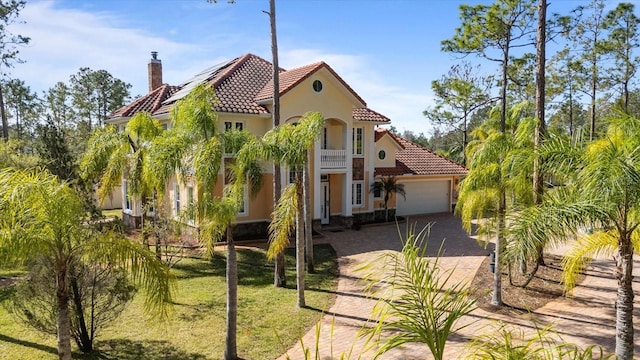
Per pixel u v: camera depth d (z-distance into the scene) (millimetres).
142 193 17578
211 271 17344
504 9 21641
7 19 31047
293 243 22125
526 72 25531
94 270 10086
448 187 32781
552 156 8414
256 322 12023
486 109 42062
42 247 6609
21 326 11703
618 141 8180
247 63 27188
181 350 10305
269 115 22359
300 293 13172
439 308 5004
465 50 23406
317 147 24250
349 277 16453
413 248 5156
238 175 11000
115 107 58062
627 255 7918
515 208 8758
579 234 8766
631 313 8016
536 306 13094
